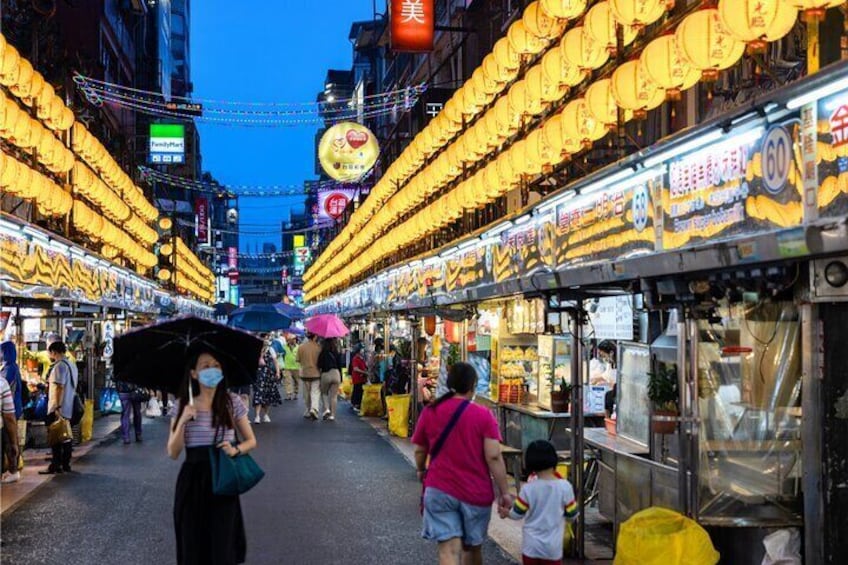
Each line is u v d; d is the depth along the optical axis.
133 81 52.28
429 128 13.62
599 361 11.98
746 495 6.45
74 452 15.52
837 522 5.96
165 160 46.00
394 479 12.66
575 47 7.70
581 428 8.48
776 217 5.19
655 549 5.98
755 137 5.41
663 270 6.19
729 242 5.42
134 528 9.47
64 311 18.23
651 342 9.16
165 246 42.22
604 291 8.63
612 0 6.64
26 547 8.64
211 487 6.11
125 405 16.77
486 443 6.56
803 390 6.12
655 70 6.41
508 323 13.48
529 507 6.67
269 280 139.88
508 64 9.73
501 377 13.35
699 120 9.97
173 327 6.45
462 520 6.54
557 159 9.12
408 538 9.08
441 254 15.20
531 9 8.82
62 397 13.08
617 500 8.61
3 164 11.56
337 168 23.33
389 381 21.98
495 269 11.84
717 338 6.70
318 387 21.67
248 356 6.55
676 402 7.09
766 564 6.41
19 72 11.16
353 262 28.02
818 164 4.81
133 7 47.34
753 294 6.60
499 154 11.16
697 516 6.39
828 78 4.54
